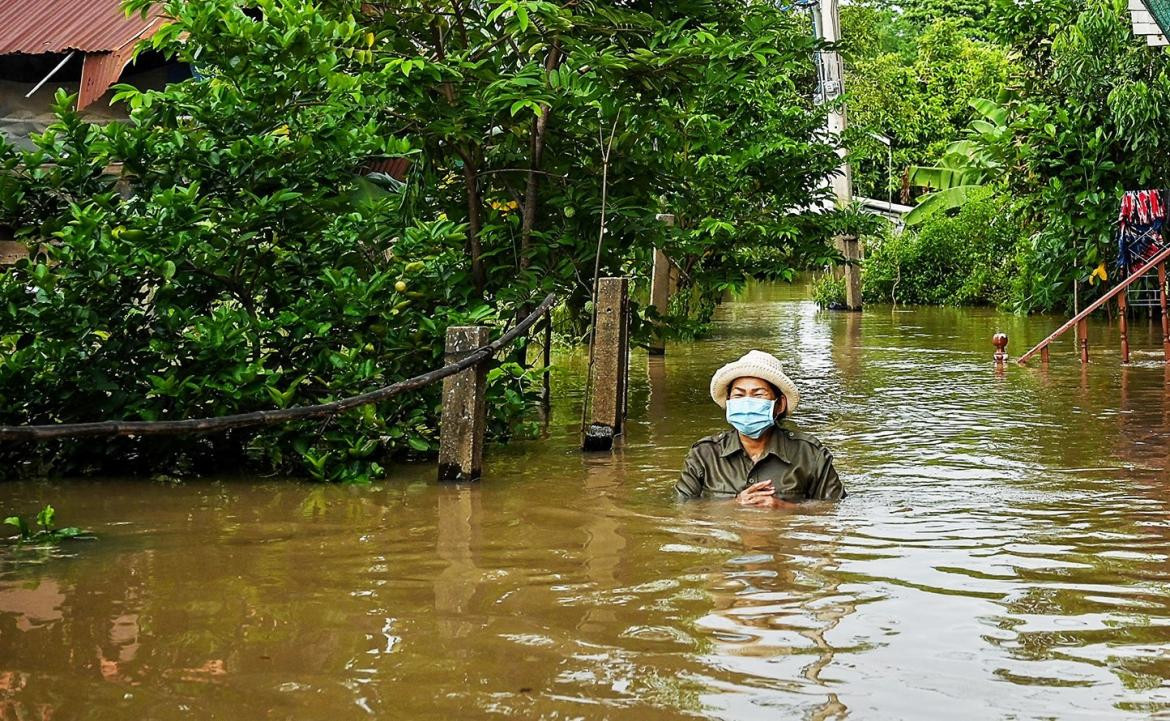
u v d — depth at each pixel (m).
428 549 5.35
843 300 25.33
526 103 8.80
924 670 3.70
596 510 6.22
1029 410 10.07
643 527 5.77
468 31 10.16
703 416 10.16
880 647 3.92
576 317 11.12
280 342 7.71
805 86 29.59
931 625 4.14
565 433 9.25
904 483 6.92
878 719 3.31
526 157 10.48
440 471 7.20
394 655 3.87
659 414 10.30
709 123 15.11
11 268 7.73
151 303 7.81
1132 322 19.58
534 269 10.29
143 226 7.32
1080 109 19.80
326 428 7.34
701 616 4.27
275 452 7.36
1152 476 7.07
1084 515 5.96
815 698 3.47
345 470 7.19
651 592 4.59
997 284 24.88
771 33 12.10
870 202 36.88
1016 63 22.77
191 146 7.84
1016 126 20.22
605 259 10.62
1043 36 21.80
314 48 8.02
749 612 4.32
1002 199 25.66
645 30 10.18
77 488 6.98
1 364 7.36
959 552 5.20
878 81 38.56
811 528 5.70
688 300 19.59
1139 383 11.85
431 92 9.81
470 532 5.71
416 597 4.55
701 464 6.66
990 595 4.52
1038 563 5.00
